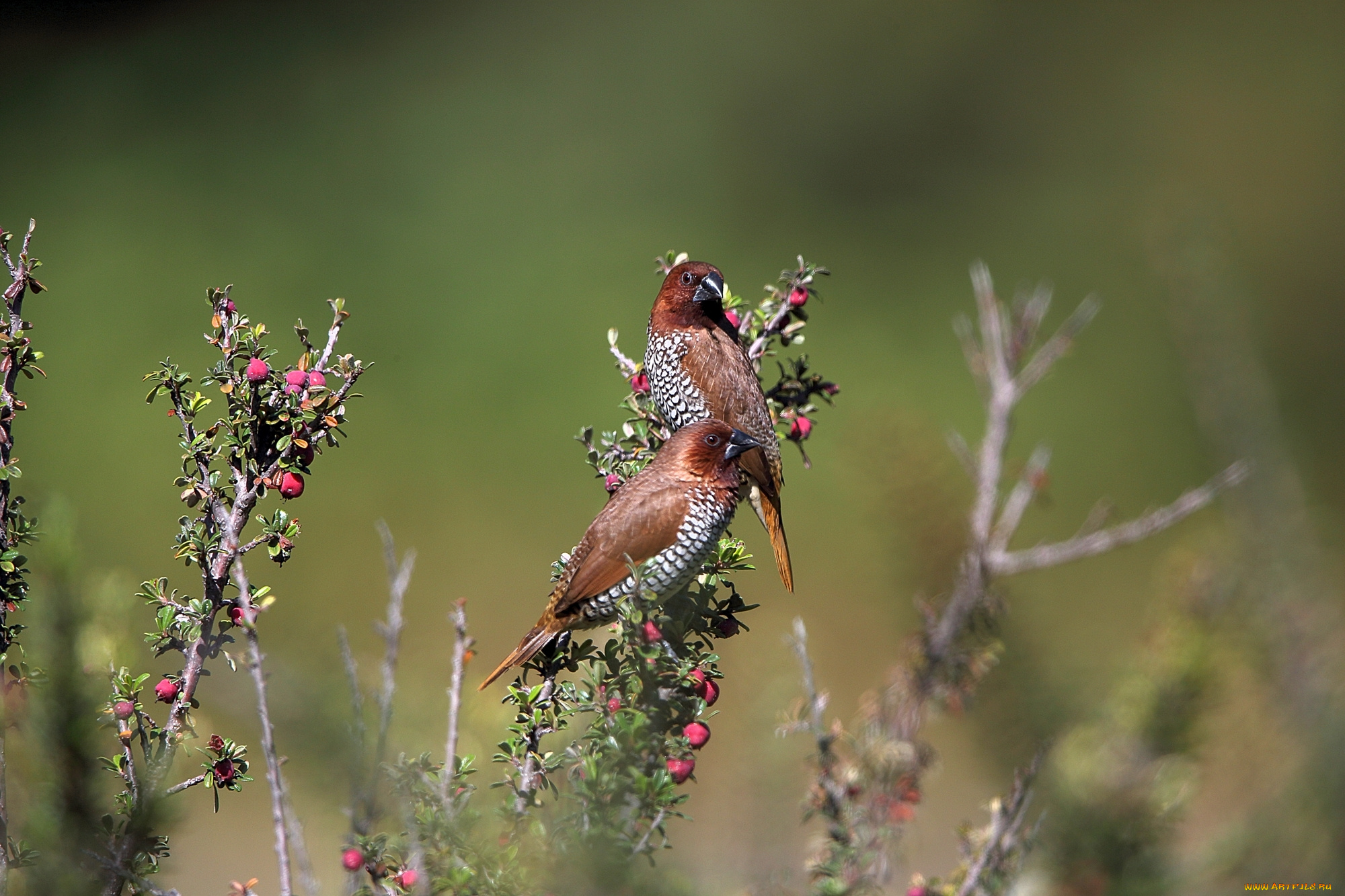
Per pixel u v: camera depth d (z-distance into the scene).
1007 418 6.47
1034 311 6.86
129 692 4.20
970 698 4.20
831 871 4.45
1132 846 3.51
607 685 4.86
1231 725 3.62
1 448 4.39
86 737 3.49
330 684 3.35
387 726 3.38
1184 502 6.01
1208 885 3.38
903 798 4.82
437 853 3.83
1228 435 4.00
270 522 4.66
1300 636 3.40
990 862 4.16
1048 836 3.58
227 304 4.83
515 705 4.72
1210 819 3.62
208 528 4.70
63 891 3.43
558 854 3.62
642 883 3.57
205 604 4.53
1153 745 3.64
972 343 6.82
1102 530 6.36
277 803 3.29
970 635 4.10
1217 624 3.74
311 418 4.70
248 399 4.75
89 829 3.49
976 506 6.13
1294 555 3.60
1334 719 3.25
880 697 4.92
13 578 4.27
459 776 4.13
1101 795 3.59
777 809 4.70
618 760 4.28
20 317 4.48
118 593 4.30
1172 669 3.69
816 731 4.70
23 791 3.56
